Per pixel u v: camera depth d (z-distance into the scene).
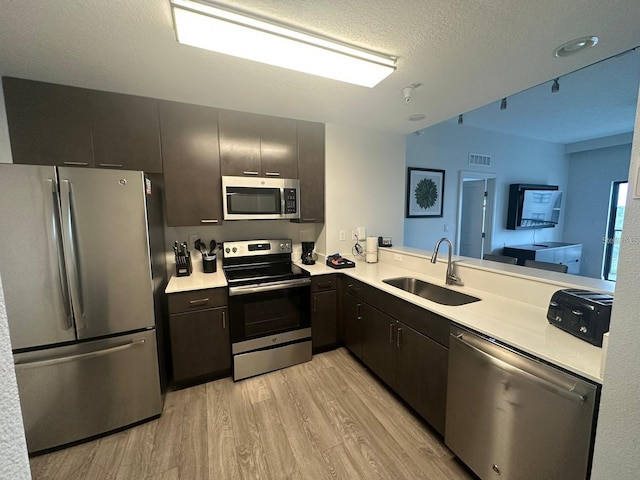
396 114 2.54
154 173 2.22
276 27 1.32
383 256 2.95
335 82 1.89
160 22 1.30
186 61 1.63
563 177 5.25
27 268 1.52
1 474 0.40
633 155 0.77
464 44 1.48
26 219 1.50
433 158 3.98
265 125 2.56
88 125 1.98
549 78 1.86
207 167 2.38
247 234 2.93
